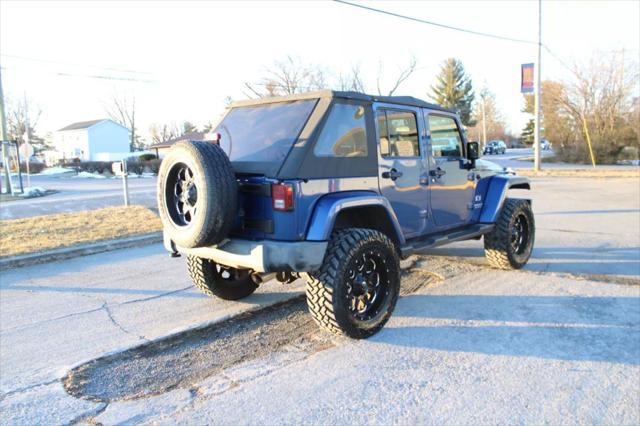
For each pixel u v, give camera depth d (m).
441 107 5.33
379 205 4.23
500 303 5.00
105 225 10.03
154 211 11.97
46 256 7.46
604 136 35.59
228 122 4.72
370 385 3.32
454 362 3.67
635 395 3.16
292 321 4.63
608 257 6.99
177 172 3.91
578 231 9.12
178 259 7.55
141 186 24.89
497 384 3.32
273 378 3.45
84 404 3.13
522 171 26.94
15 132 67.56
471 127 71.88
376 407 3.04
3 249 7.78
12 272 6.78
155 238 8.96
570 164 35.47
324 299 3.85
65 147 69.81
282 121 4.21
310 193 3.83
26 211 12.73
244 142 4.33
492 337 4.13
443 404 3.06
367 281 4.16
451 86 69.25
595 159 35.72
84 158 67.25
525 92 26.92
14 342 4.21
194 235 3.67
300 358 3.78
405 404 3.07
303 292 5.53
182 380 3.46
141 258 7.65
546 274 6.09
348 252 3.87
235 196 3.74
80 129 67.19
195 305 5.16
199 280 4.96
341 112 4.14
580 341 4.03
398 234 4.48
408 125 4.83
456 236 5.39
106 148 68.69
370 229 4.31
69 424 2.90
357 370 3.55
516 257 6.22
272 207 3.75
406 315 4.69
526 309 4.81
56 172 44.16
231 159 4.24
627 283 5.65
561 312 4.71
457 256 7.16
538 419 2.88
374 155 4.38
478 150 5.65
